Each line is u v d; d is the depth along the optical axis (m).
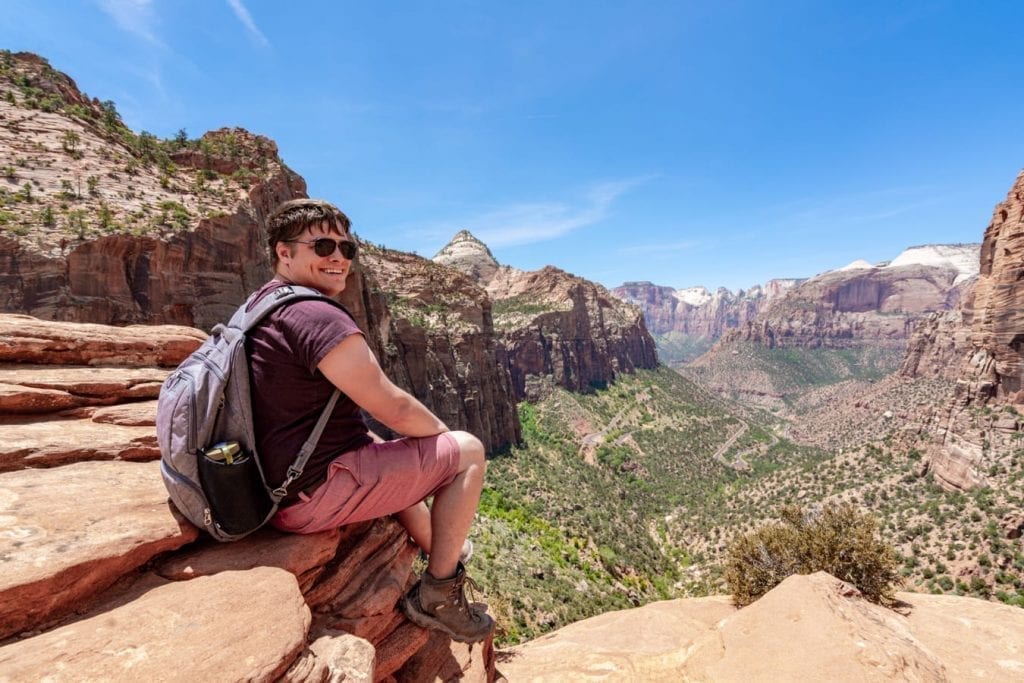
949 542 56.72
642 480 148.25
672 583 80.19
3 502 3.17
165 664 2.18
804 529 14.45
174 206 48.94
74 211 41.88
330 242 3.05
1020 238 74.69
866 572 12.49
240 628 2.49
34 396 5.05
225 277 49.34
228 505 2.84
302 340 2.68
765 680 5.78
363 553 4.01
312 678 2.51
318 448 3.02
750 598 13.95
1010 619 8.90
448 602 3.77
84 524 2.99
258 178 66.75
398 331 107.81
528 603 47.41
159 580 2.91
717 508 107.19
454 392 120.56
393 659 3.72
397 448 3.34
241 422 2.80
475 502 3.66
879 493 77.19
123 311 40.56
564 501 110.81
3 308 34.97
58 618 2.51
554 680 6.63
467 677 4.41
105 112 68.88
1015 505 56.41
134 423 5.28
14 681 1.95
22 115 56.44
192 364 2.89
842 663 5.64
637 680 6.46
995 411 73.38
